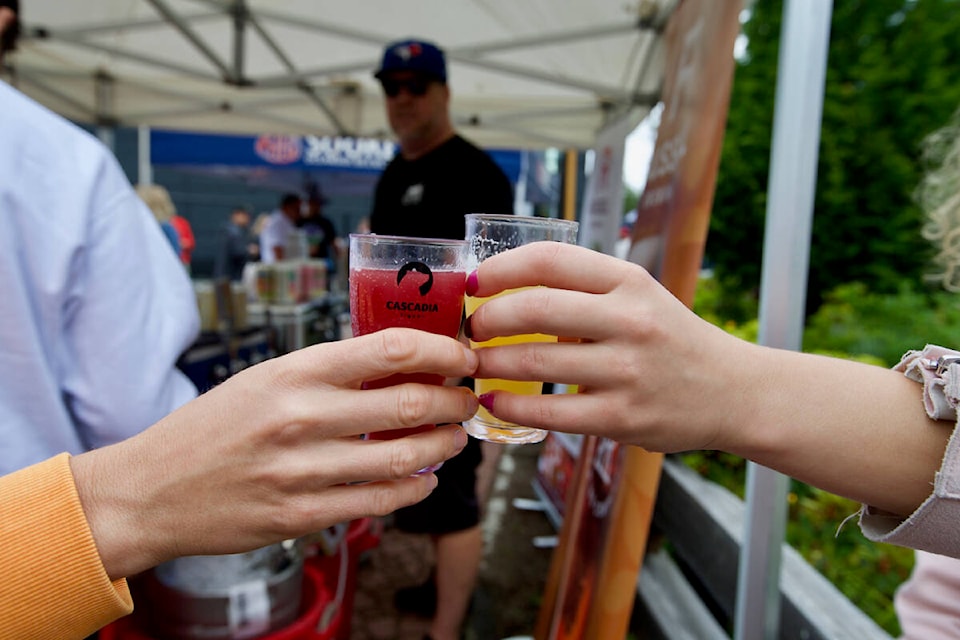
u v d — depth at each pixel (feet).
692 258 3.98
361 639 7.30
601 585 4.55
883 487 1.96
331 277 19.71
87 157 2.99
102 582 1.73
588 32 9.78
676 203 4.42
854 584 5.50
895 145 12.95
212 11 10.50
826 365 2.03
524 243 2.42
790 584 5.29
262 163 20.58
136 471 1.74
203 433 1.71
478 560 6.79
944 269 3.76
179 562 3.85
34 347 2.68
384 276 2.21
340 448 1.74
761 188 13.34
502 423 2.41
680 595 6.72
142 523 1.74
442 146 7.02
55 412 2.78
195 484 1.72
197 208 37.24
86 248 2.88
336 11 10.19
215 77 12.10
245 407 1.69
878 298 10.73
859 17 13.88
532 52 10.99
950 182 3.47
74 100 14.17
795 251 3.76
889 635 4.55
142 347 3.07
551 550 9.69
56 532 1.69
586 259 1.86
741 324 12.74
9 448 2.67
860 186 13.17
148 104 14.66
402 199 7.26
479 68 11.73
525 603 8.20
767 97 13.62
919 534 1.91
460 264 2.28
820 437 1.93
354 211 39.14
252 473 1.71
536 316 1.81
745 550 4.09
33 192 2.69
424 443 1.85
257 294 11.37
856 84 13.75
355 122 15.06
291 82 12.41
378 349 1.72
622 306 1.80
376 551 9.53
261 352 11.08
